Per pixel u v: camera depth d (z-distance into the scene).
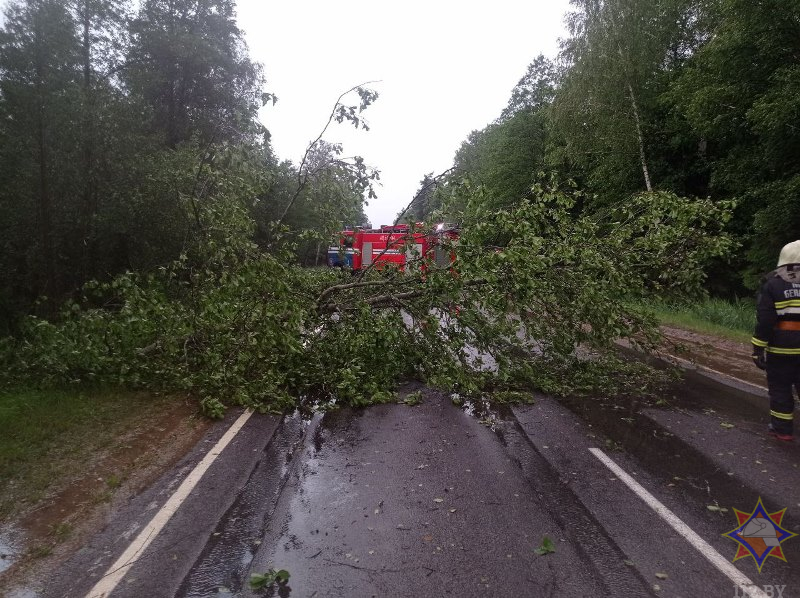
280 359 7.64
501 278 7.39
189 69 18.06
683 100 16.84
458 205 7.82
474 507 4.04
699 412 6.50
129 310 7.04
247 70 21.36
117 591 3.04
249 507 4.06
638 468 4.77
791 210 13.58
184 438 5.57
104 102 10.56
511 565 3.28
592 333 7.98
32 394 6.50
